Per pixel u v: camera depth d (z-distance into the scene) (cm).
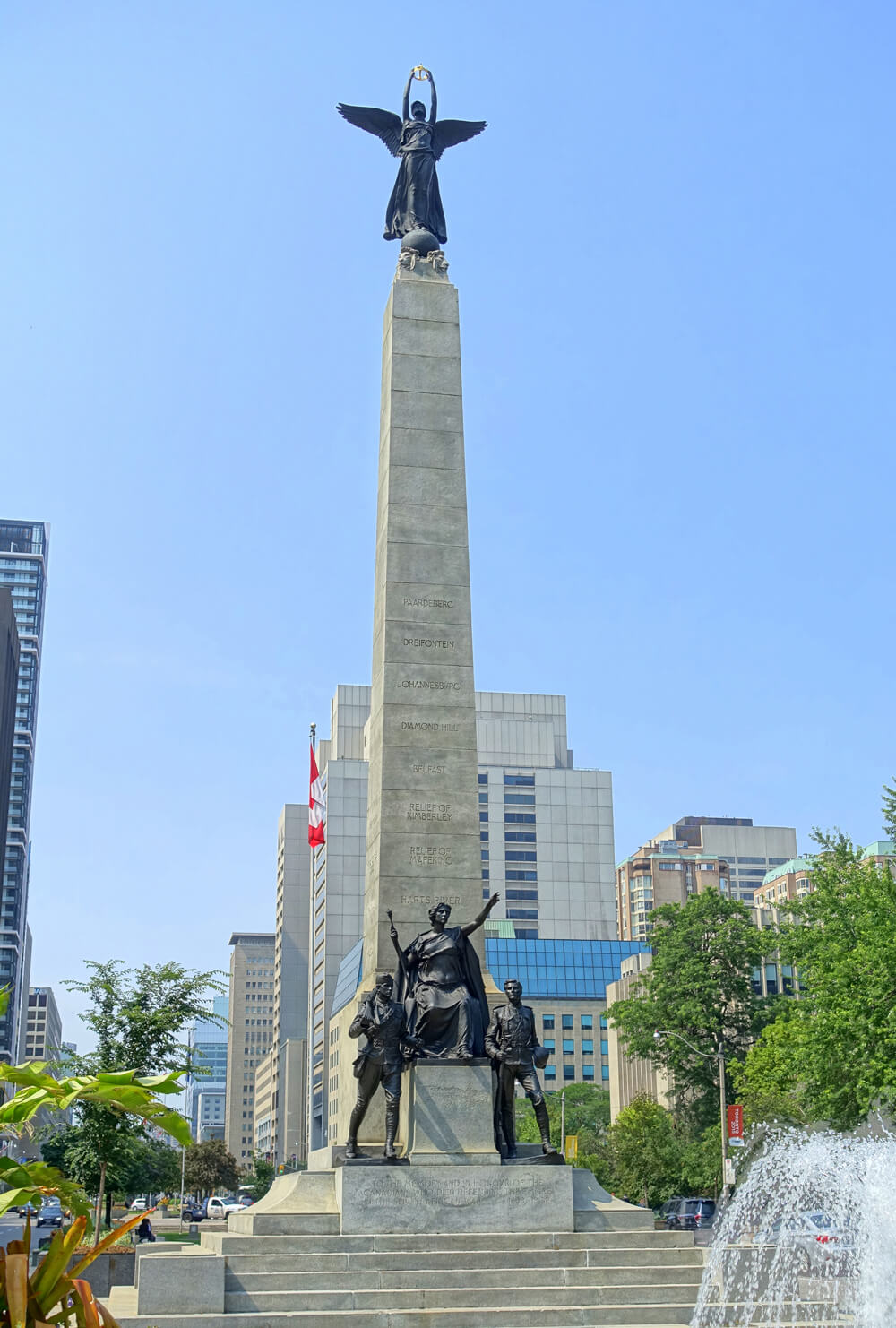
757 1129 6094
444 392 3394
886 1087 4369
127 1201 8331
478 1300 2339
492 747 17962
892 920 4628
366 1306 2291
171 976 4125
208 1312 2244
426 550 3272
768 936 7294
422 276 3497
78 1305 905
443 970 2767
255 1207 2669
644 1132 7594
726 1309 2311
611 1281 2442
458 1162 2591
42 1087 962
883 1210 2278
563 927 17275
